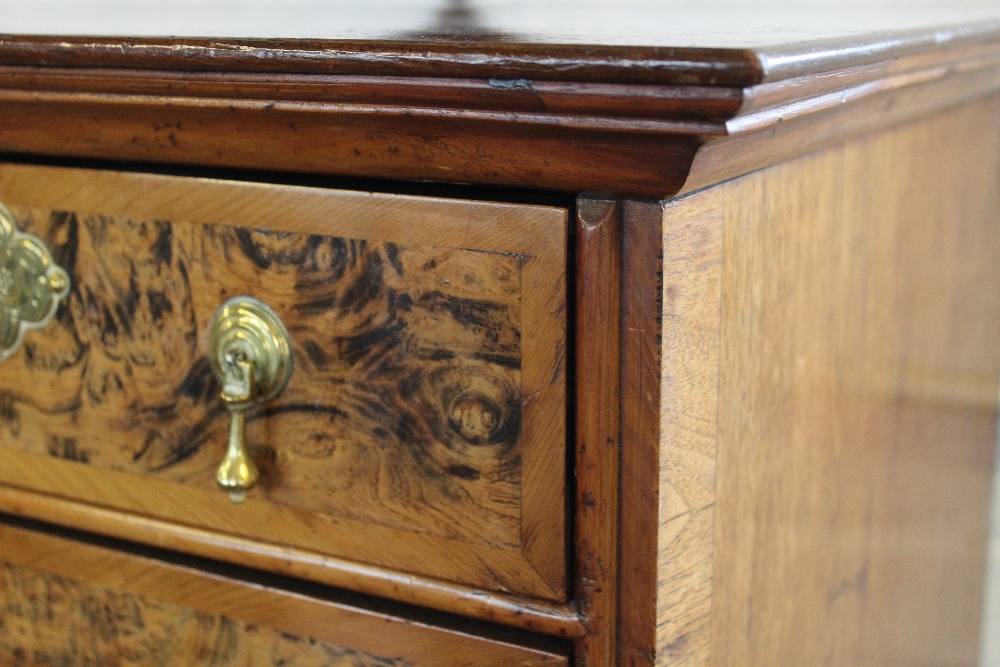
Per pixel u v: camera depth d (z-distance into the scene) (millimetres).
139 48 494
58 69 520
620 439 474
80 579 642
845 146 610
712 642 540
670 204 448
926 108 679
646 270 452
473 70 428
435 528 524
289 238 522
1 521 663
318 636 573
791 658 643
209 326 554
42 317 604
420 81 442
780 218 545
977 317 896
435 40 453
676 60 394
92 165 570
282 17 735
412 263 497
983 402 961
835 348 637
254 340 538
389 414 521
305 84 466
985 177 860
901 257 713
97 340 591
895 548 792
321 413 538
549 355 477
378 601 557
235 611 594
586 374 473
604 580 492
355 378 524
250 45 471
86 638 650
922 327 771
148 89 503
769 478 579
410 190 495
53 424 619
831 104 489
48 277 595
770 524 588
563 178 449
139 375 583
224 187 533
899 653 833
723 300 500
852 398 672
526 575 508
